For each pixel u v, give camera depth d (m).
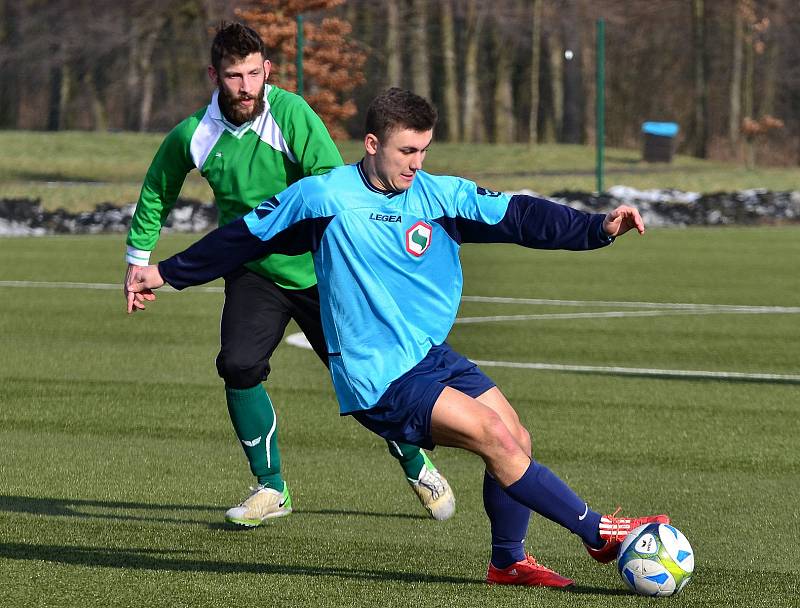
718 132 193.50
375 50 154.88
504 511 14.70
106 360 34.16
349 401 14.52
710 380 31.69
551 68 185.62
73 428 25.19
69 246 73.94
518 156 140.00
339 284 14.34
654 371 33.09
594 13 178.50
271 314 18.39
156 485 20.58
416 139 13.84
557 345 37.84
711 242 78.69
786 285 55.53
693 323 43.19
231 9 149.75
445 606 13.98
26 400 28.19
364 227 14.20
